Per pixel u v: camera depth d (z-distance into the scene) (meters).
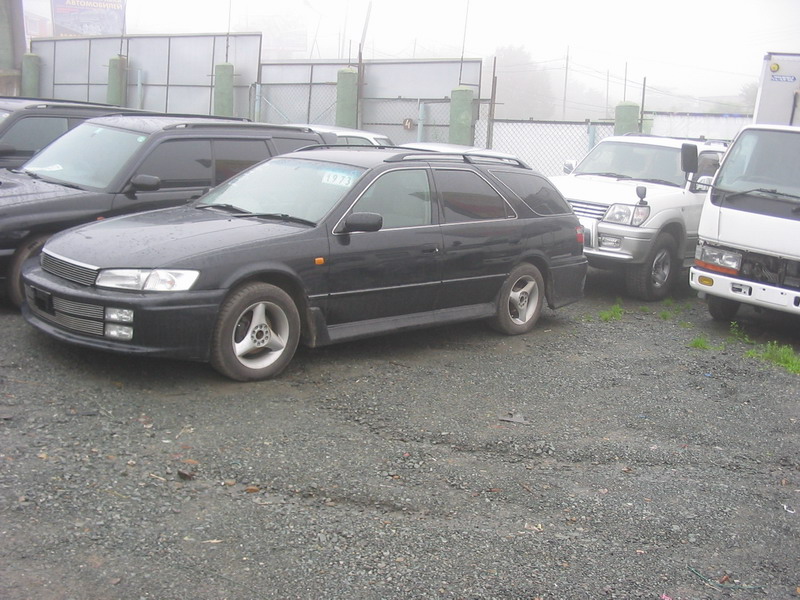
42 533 3.80
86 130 8.78
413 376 6.65
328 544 3.96
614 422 5.99
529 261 8.24
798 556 4.26
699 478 5.14
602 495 4.78
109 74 27.36
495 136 21.09
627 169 11.83
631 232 10.09
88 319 5.71
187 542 3.86
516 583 3.75
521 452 5.30
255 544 3.90
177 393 5.74
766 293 8.53
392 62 23.14
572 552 4.09
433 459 5.07
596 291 11.16
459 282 7.46
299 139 9.38
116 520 3.99
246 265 6.00
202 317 5.76
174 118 9.55
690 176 11.16
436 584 3.69
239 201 7.20
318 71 24.42
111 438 4.90
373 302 6.86
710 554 4.20
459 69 22.45
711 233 8.95
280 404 5.74
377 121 23.50
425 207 7.27
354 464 4.88
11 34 29.48
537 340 8.12
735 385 7.11
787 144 8.73
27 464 4.44
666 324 9.41
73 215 7.50
